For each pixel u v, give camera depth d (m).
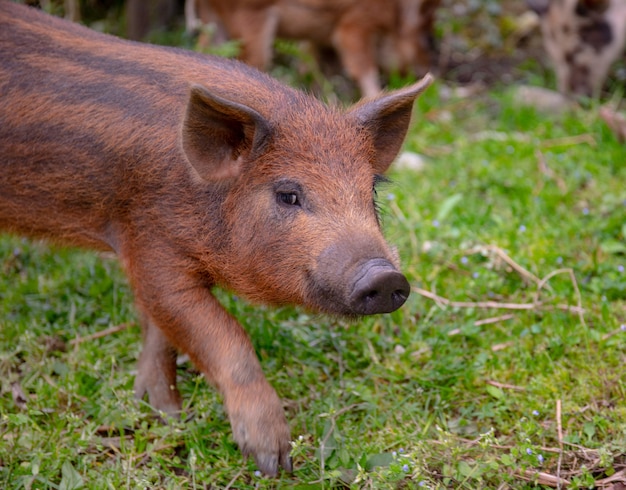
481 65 2.45
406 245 1.82
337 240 1.44
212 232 1.51
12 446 1.50
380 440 1.53
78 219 1.57
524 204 1.89
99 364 1.62
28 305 1.72
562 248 1.80
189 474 1.49
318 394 1.59
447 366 1.62
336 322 1.66
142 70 1.55
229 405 1.49
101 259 1.79
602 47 2.16
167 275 1.52
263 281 1.50
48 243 1.62
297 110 1.50
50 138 1.55
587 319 1.69
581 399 1.57
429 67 2.42
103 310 1.72
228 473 1.49
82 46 1.58
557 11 2.18
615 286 1.72
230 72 1.55
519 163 1.99
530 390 1.59
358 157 1.49
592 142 2.04
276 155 1.48
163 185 1.51
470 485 1.47
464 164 1.99
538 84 2.29
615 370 1.60
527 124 2.11
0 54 1.58
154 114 1.53
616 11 2.15
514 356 1.64
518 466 1.49
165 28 2.46
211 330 1.51
